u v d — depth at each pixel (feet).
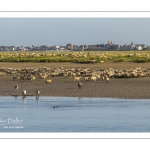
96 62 644.27
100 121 185.47
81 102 239.71
